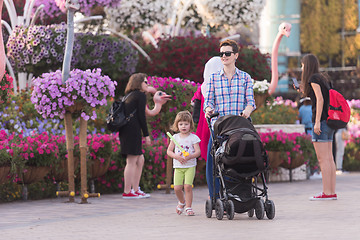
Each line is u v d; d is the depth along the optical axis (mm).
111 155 15156
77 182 15141
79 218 10648
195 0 24875
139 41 25469
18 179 13773
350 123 25094
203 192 15328
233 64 10547
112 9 23859
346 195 13719
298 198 13367
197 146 10789
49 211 11859
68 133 13461
